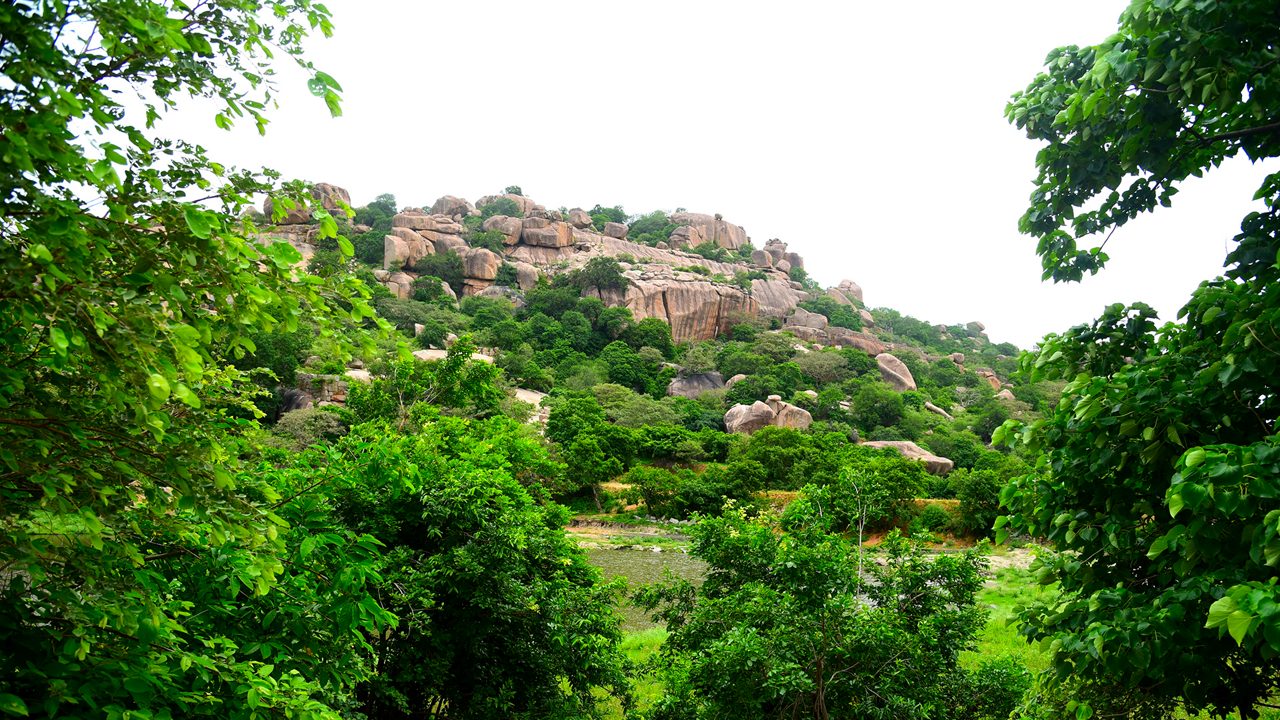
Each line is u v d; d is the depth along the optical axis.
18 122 2.10
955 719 7.01
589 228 132.75
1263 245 4.05
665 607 8.43
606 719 9.66
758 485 45.44
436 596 7.59
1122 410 3.76
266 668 3.30
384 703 7.41
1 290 2.21
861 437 71.38
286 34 2.90
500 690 7.68
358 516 7.32
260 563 3.13
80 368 2.67
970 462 59.72
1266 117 4.04
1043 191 4.75
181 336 2.31
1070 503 4.33
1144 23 3.59
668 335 94.25
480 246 110.75
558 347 86.06
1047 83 4.66
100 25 2.30
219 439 3.33
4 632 2.76
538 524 8.74
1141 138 4.08
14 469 2.58
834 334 107.19
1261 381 3.60
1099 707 4.48
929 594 7.45
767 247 148.88
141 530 3.52
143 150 2.65
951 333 156.38
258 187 2.96
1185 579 3.72
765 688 6.50
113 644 3.04
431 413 15.22
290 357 46.00
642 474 47.88
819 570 7.09
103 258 2.57
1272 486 2.87
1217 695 4.08
